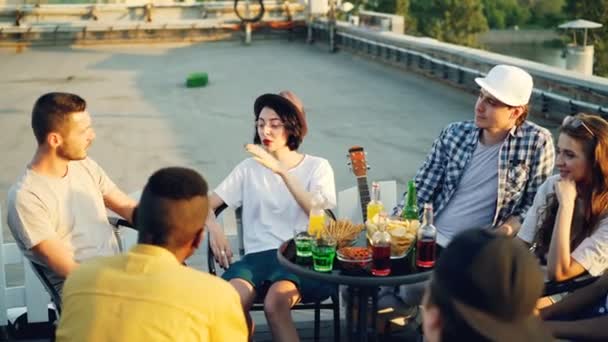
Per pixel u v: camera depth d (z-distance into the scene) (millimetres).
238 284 4160
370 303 4461
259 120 4648
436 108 13516
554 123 11023
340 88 15641
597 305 3867
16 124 12766
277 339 4074
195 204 2828
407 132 11797
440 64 15023
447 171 4793
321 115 13211
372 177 9359
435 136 11523
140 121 13031
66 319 2783
